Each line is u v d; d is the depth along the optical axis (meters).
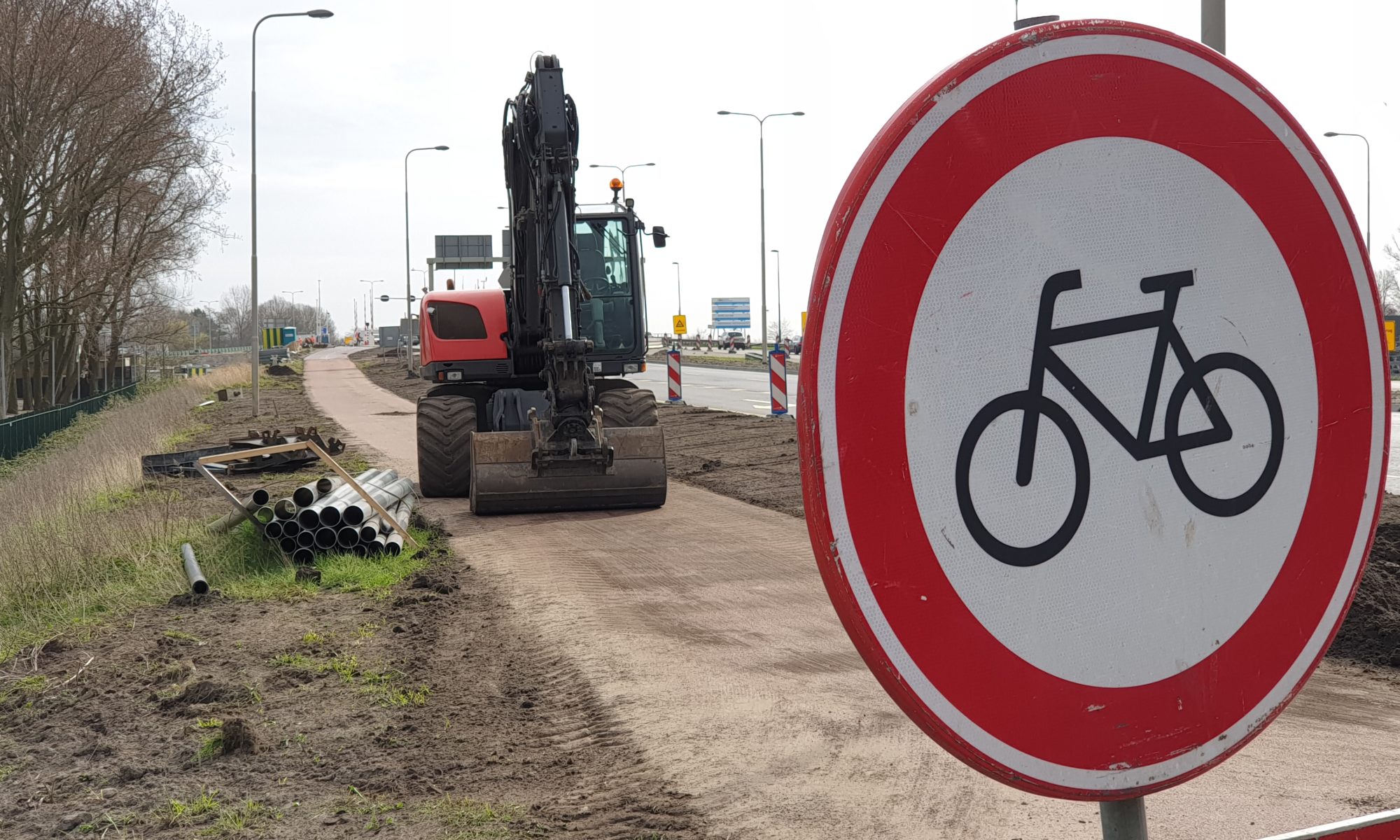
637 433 12.41
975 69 1.24
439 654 6.91
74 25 28.95
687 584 8.70
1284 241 1.41
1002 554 1.25
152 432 24.91
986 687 1.25
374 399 42.62
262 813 4.60
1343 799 4.35
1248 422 1.38
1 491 17.39
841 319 1.19
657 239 15.08
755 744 5.20
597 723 5.58
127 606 8.41
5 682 6.63
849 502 1.19
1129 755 1.31
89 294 32.81
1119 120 1.31
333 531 9.80
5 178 29.73
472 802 4.64
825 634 7.16
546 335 12.82
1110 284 1.31
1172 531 1.33
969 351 1.24
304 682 6.38
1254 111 1.39
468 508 12.95
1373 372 1.47
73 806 4.76
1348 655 6.28
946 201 1.23
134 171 32.34
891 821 4.31
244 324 175.38
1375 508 1.48
